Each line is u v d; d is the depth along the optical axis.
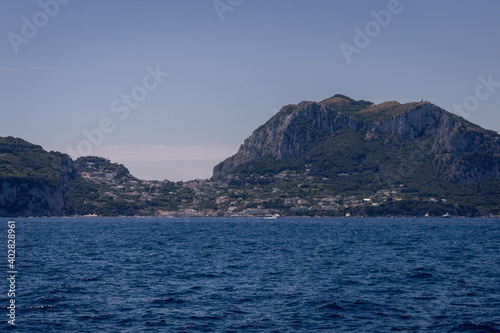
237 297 49.66
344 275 63.75
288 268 70.62
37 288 54.44
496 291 52.50
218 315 42.69
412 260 80.56
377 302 47.38
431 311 43.91
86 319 41.50
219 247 107.44
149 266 73.00
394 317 42.03
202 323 40.31
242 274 64.69
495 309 44.53
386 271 67.25
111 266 73.06
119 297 49.75
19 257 85.62
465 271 66.94
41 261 79.38
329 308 45.00
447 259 81.94
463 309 44.56
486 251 96.56
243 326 39.44
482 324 39.72
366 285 56.28
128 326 39.53
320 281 59.06
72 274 64.81
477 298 49.06
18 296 50.22
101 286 55.69
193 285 56.28
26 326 39.50
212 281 59.03
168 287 55.03
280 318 41.72
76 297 49.72
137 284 56.97
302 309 44.72
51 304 46.72
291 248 104.94
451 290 53.12
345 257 85.69
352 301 47.75
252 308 45.12
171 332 38.00
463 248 103.88
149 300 48.38
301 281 59.06
